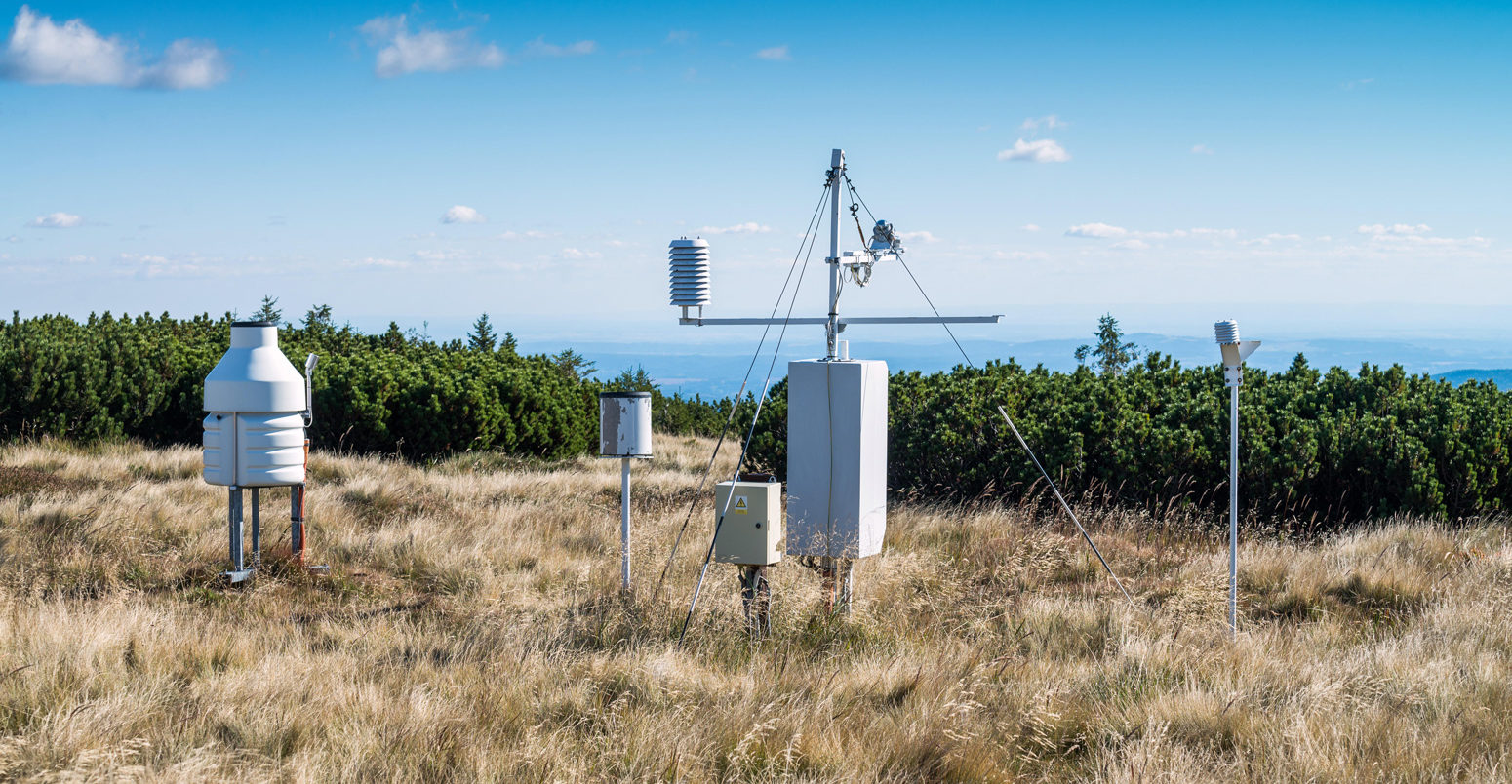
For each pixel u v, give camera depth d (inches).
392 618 287.0
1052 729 197.2
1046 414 507.8
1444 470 436.8
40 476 458.6
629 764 175.8
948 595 314.7
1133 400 530.0
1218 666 240.8
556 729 190.1
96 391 627.8
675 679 218.5
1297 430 449.7
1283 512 445.4
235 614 285.1
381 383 658.8
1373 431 446.9
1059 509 467.8
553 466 677.3
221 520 387.2
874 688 219.1
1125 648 253.6
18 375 593.6
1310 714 200.8
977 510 466.9
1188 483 461.1
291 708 191.8
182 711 188.7
